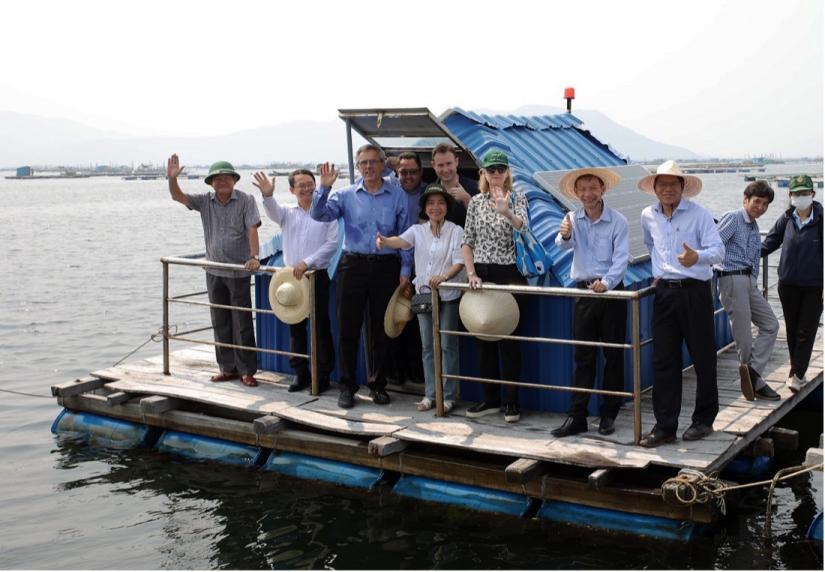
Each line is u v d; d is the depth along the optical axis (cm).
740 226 813
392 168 918
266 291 999
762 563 664
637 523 689
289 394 910
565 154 1035
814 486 822
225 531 748
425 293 814
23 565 698
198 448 912
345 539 723
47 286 2277
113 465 910
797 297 861
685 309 703
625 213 943
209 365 1041
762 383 844
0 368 1388
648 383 863
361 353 934
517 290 747
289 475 847
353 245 827
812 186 831
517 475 693
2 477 890
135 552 716
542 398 830
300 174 902
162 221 5144
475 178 978
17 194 12125
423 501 774
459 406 851
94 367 1394
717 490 652
